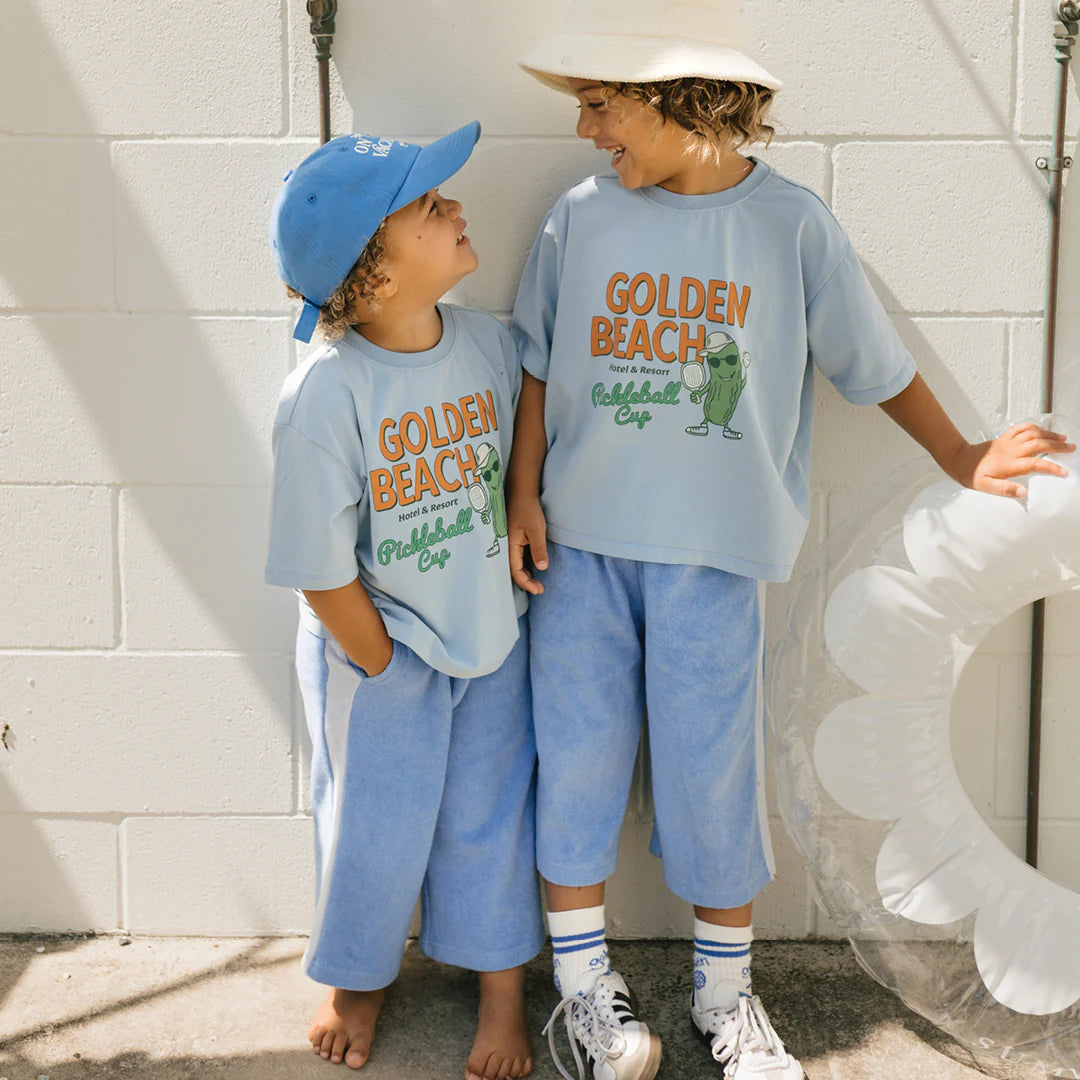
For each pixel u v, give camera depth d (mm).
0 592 1815
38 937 1888
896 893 1622
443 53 1678
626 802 1714
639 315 1556
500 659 1585
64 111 1699
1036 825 1842
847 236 1701
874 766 1622
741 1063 1566
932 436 1632
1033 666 1798
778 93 1689
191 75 1690
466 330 1586
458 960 1667
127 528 1800
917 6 1661
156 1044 1644
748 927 1686
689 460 1563
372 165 1428
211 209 1722
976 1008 1596
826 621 1652
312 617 1620
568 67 1444
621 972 1816
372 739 1566
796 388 1587
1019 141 1693
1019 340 1743
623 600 1619
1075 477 1536
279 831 1871
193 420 1772
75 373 1764
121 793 1862
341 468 1461
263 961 1838
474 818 1653
